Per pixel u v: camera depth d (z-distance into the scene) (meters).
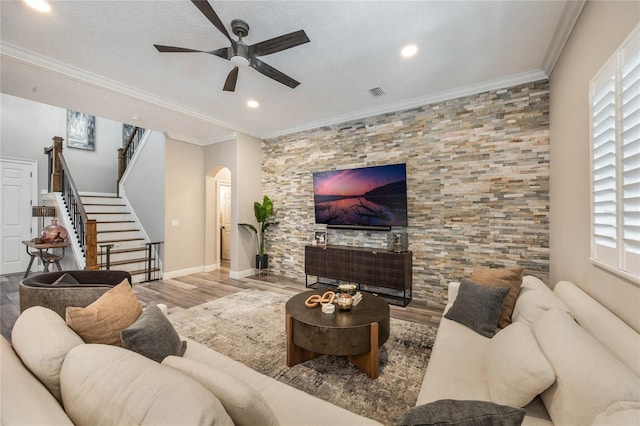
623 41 1.46
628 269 1.42
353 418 1.16
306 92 3.66
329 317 2.23
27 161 5.94
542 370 1.14
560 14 2.20
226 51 2.38
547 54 2.74
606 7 1.68
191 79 3.30
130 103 3.78
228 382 0.91
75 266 4.76
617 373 0.98
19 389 0.84
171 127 4.91
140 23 2.34
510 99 3.28
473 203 3.50
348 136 4.56
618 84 1.50
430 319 3.27
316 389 2.01
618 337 1.25
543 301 1.86
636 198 1.36
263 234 5.42
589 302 1.67
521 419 0.78
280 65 2.99
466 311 2.18
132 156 6.45
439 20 2.29
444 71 3.11
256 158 5.65
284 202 5.41
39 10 2.16
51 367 0.99
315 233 4.81
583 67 2.03
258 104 4.07
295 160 5.24
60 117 6.56
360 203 4.25
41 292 2.01
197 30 2.43
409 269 3.86
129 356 0.94
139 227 5.98
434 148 3.77
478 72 3.12
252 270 5.56
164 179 5.27
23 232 5.82
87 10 2.18
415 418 0.80
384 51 2.73
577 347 1.16
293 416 1.18
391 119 4.13
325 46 2.65
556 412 1.08
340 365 2.32
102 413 0.77
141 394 0.76
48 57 2.82
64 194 5.54
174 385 0.77
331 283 4.82
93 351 0.98
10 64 2.77
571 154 2.30
